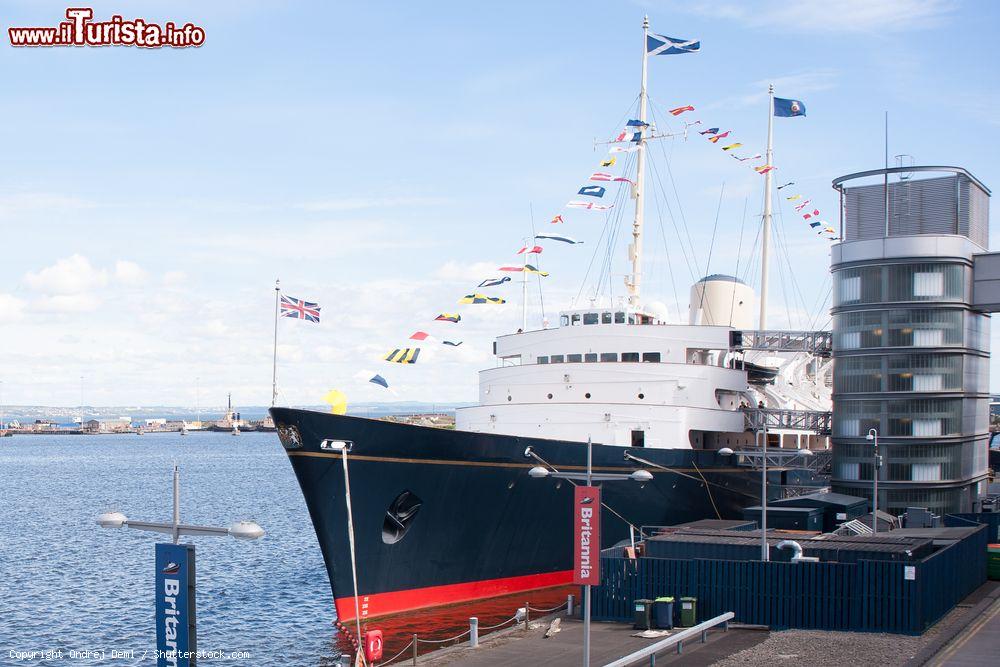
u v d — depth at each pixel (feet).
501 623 124.88
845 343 189.67
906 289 184.03
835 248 192.95
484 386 175.32
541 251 186.80
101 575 199.72
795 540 128.88
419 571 126.41
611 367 161.17
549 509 139.13
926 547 125.08
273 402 128.77
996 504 200.03
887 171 194.18
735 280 205.87
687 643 102.89
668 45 179.42
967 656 95.45
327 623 147.43
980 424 200.23
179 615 74.64
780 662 93.56
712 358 182.29
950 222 192.03
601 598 119.85
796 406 213.66
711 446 169.27
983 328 200.64
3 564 215.51
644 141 181.16
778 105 232.32
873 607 107.65
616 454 144.56
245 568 203.51
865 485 185.78
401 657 110.63
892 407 184.03
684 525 153.79
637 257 180.86
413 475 120.88
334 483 114.73
